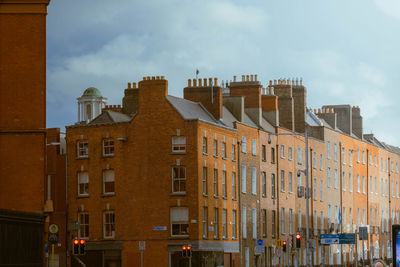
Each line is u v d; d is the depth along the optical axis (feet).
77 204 325.42
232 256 330.95
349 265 431.84
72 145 327.88
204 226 312.71
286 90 408.87
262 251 319.27
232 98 355.15
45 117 198.39
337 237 347.56
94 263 319.47
